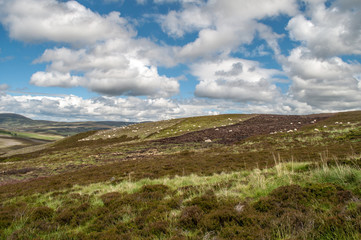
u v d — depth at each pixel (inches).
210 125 2935.5
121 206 327.9
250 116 3412.9
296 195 269.6
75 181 731.4
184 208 277.7
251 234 195.5
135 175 726.5
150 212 291.4
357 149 755.4
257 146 1293.1
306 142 1194.6
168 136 2517.2
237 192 335.6
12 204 439.8
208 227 224.4
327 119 2390.5
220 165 778.2
